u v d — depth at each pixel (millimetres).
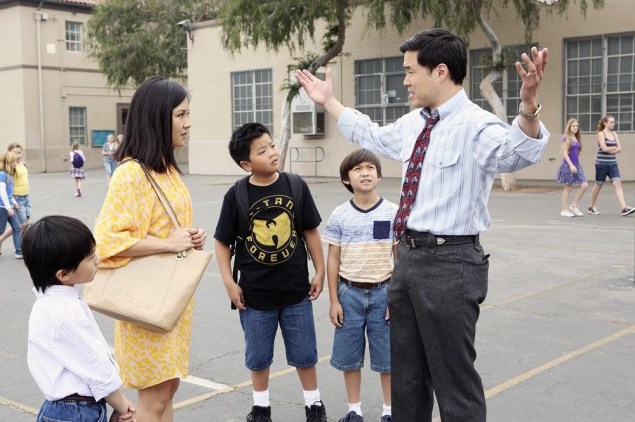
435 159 3369
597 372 5293
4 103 34406
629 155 19781
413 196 3430
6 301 8039
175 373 3551
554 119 20891
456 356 3373
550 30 20688
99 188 23516
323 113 25578
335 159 25453
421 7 19562
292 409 4832
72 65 35031
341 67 25062
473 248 3367
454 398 3404
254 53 27328
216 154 28984
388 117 24172
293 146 26453
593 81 20203
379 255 4402
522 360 5590
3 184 10523
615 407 4656
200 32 29062
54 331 2838
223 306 7645
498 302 7363
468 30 18734
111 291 3354
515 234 11438
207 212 15500
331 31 22453
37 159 33969
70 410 2846
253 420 4484
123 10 32281
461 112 3375
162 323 3318
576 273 8609
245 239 4359
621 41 19641
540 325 6516
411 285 3414
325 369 5590
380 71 24172
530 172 21438
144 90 3582
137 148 3559
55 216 2975
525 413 4594
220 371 5617
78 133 35531
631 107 19688
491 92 18578
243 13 20953
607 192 17469
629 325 6453
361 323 4406
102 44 32625
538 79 2963
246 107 27953
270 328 4402
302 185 4438
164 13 32781
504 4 19281
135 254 3418
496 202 15836
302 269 4402
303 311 4410
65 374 2852
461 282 3324
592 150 20281
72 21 34938
